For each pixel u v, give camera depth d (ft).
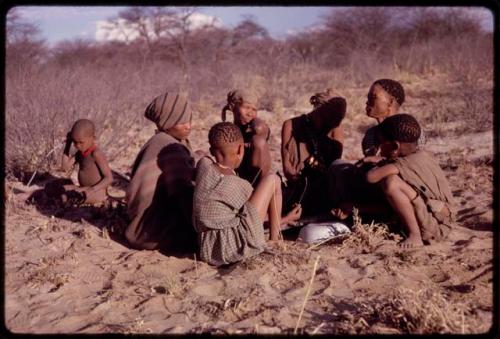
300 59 63.72
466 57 51.06
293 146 16.10
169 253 13.71
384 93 14.60
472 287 10.82
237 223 12.50
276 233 13.52
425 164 13.28
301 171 16.06
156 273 12.34
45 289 11.73
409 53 62.03
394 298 10.27
